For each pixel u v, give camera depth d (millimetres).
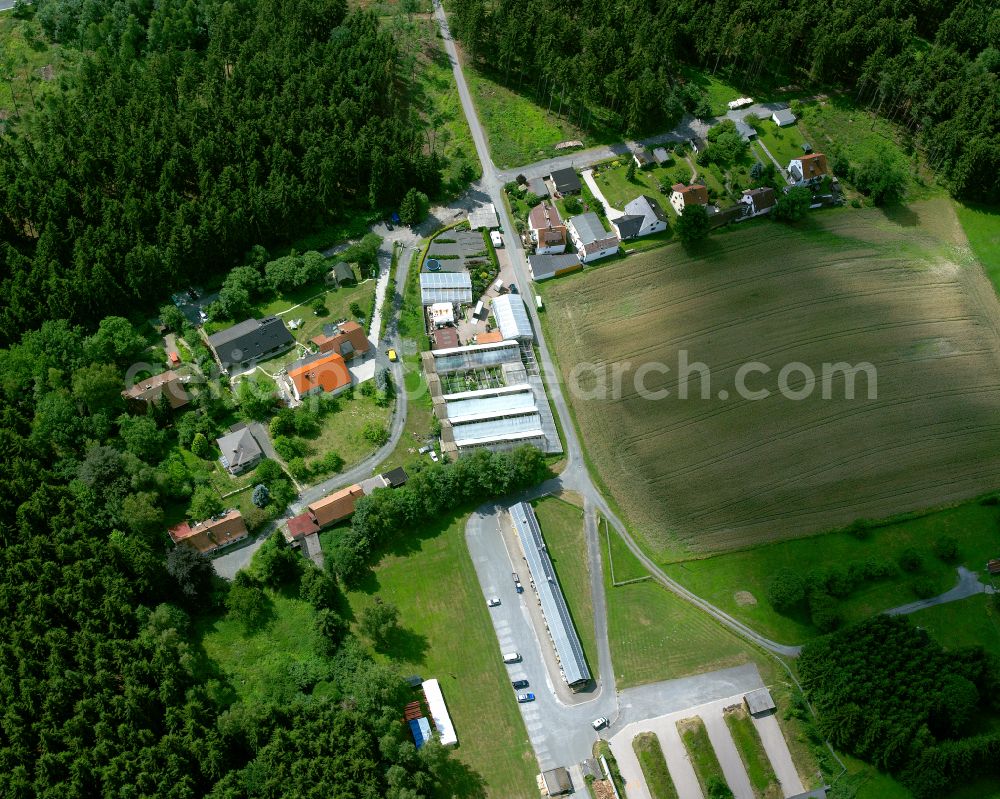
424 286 180500
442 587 140625
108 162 181625
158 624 122438
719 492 155875
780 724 129250
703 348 178250
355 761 112438
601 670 134000
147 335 167125
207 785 110062
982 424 168375
